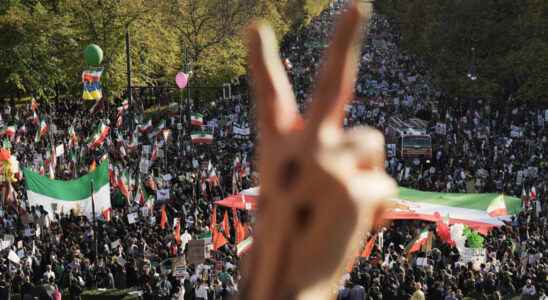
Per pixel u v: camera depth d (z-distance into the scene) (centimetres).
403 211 3838
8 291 2972
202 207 4262
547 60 7056
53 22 7106
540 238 3728
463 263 3438
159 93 8425
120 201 4469
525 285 3155
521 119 7100
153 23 7656
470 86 7631
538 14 7575
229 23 8200
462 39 8119
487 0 8012
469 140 6419
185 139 6381
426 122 7325
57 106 7506
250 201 3994
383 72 11262
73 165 4800
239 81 9150
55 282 3189
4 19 7025
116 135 5688
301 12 13938
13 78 6894
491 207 3925
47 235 3625
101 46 7256
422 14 10681
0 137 5306
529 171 5206
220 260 3253
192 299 2953
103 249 3559
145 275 3142
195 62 8075
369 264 3056
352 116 7588
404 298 2834
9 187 4056
